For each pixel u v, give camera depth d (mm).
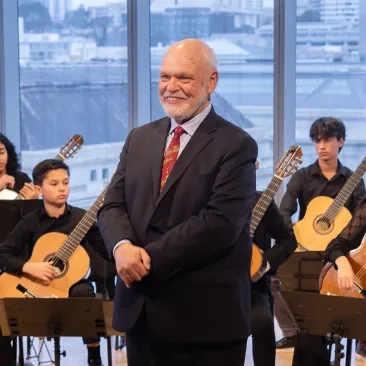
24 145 7688
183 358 2955
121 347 5770
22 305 3920
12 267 4520
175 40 7379
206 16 7258
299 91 7109
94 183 7645
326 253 4246
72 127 7625
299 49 7070
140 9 7309
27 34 7574
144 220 2936
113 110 7559
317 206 5441
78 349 5824
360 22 6906
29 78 7617
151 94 7543
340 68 6992
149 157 3012
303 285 4719
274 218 4605
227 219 2830
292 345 5527
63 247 4570
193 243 2809
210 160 2902
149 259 2830
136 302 2936
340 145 5723
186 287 2893
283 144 7074
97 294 4957
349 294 4082
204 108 2986
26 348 5891
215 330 2896
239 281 2951
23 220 4773
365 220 4234
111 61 7508
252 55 7160
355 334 3670
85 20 7504
